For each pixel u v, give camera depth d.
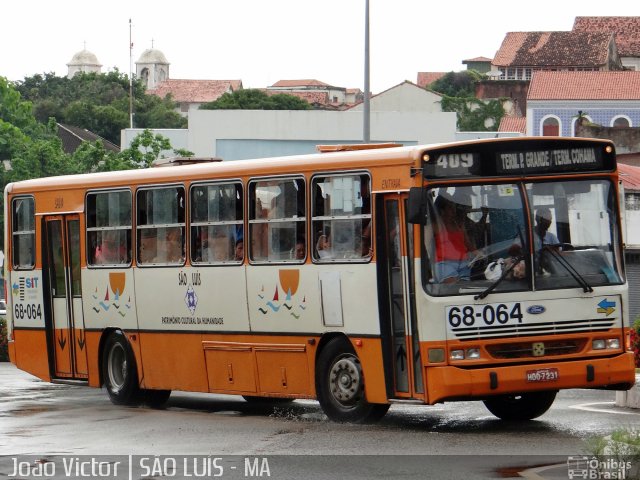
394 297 17.56
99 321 22.91
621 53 165.38
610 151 17.52
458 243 16.88
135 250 22.05
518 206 17.06
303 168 18.83
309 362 18.86
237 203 20.02
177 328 21.25
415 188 16.62
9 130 68.25
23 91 149.50
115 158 64.31
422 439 16.44
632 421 18.19
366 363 17.88
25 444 16.89
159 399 22.72
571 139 17.36
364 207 17.83
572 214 17.28
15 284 24.89
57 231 23.89
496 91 149.88
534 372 16.70
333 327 18.38
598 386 17.14
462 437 16.58
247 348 19.88
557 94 125.88
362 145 19.02
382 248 17.62
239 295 19.97
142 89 154.25
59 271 23.88
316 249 18.64
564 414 19.30
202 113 67.62
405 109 127.69
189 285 20.94
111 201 22.61
